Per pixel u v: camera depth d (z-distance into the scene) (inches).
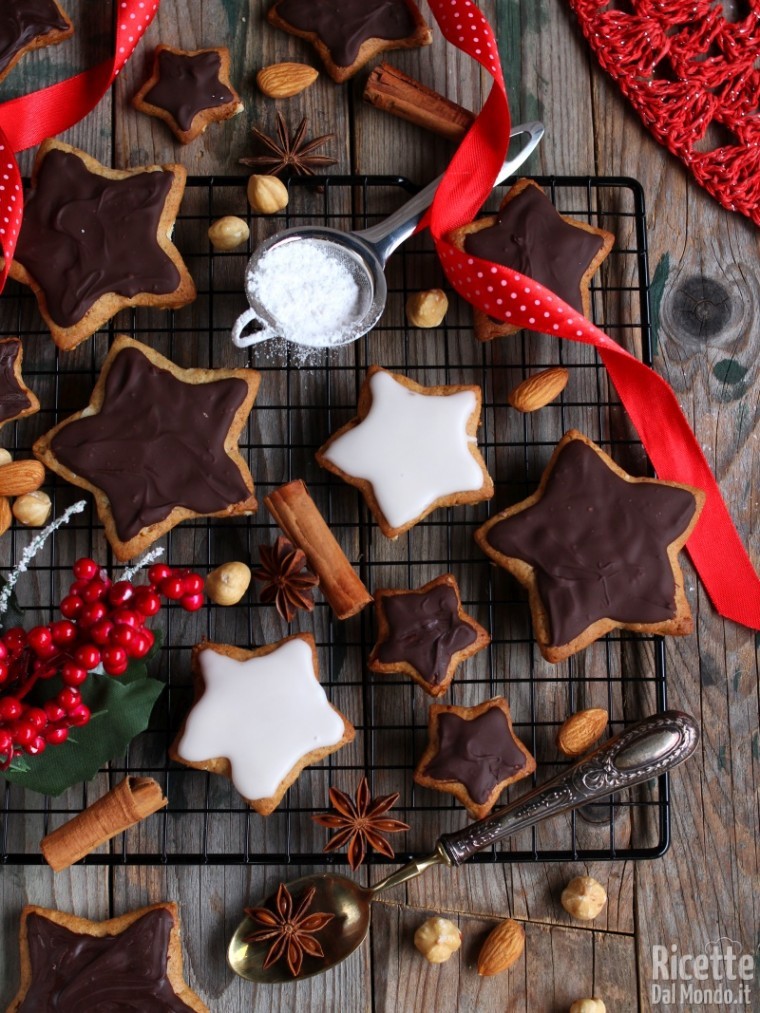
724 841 23.9
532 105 24.4
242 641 23.6
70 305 22.5
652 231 24.5
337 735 22.6
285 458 23.8
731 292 24.5
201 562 23.6
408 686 23.7
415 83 23.8
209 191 23.9
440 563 23.7
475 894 23.7
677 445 23.5
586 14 24.2
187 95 23.5
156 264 22.7
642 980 23.7
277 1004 23.4
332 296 22.8
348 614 22.7
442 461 22.9
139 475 22.4
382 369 23.2
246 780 22.4
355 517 23.8
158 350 23.7
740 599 23.8
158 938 22.5
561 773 22.8
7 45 23.5
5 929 23.1
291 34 24.1
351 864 22.7
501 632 23.8
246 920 23.1
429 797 23.6
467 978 23.6
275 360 23.8
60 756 21.9
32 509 22.9
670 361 24.4
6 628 22.1
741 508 24.4
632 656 24.0
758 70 24.3
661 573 22.9
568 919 23.7
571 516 23.0
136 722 22.0
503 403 24.0
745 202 24.3
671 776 24.0
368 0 23.8
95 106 23.6
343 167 24.2
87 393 23.6
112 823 21.9
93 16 24.0
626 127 24.5
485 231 23.2
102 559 23.5
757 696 24.1
